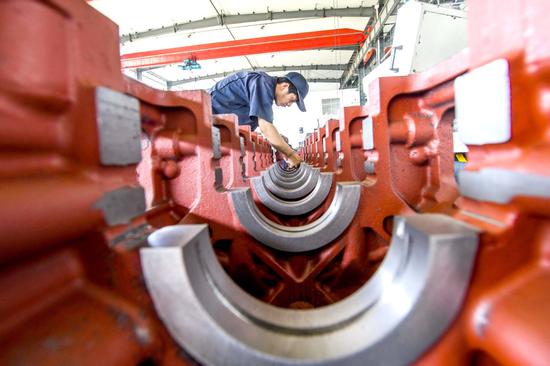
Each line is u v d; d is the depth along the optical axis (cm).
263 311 55
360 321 49
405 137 100
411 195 106
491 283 43
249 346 45
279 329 51
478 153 54
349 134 170
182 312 45
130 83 80
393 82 97
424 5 180
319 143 412
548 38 39
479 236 43
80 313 40
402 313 44
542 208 40
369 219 108
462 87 55
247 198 117
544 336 35
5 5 33
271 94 290
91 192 42
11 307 35
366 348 44
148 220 94
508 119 45
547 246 42
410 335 44
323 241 115
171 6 642
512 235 43
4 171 33
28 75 35
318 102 1441
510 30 44
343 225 112
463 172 55
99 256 45
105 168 48
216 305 49
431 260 42
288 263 121
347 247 113
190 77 1178
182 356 47
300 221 189
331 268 120
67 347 35
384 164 103
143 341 42
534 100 42
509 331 38
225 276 59
